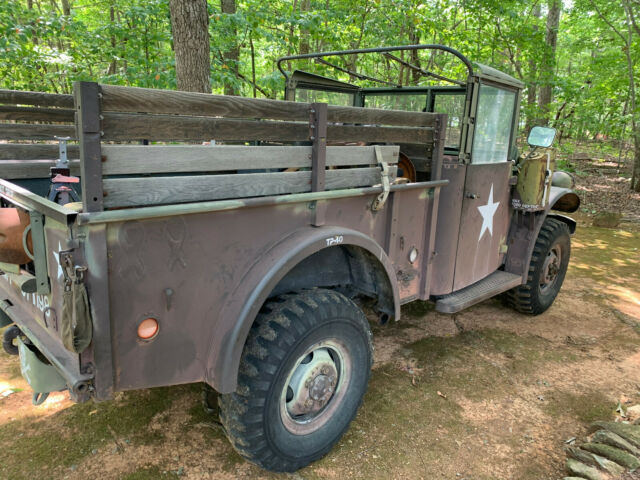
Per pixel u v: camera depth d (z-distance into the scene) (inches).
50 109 123.4
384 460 98.0
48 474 89.6
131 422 106.1
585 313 185.3
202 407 113.0
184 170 70.4
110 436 101.1
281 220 83.8
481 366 139.4
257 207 79.1
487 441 105.7
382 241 107.0
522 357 146.3
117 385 68.9
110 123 62.4
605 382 133.6
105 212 61.5
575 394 126.9
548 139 148.7
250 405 80.4
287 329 82.7
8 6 280.1
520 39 411.2
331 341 90.5
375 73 469.7
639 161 481.4
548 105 482.9
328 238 86.0
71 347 61.9
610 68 510.0
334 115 89.8
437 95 149.4
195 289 73.9
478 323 171.3
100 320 64.1
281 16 322.0
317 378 89.7
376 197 100.6
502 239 157.8
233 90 332.2
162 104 66.6
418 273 120.8
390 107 163.0
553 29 501.7
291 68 375.6
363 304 128.8
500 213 151.4
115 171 63.6
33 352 76.1
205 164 72.6
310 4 410.3
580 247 288.2
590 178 569.0
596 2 488.1
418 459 98.8
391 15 374.6
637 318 181.5
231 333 75.9
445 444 104.0
